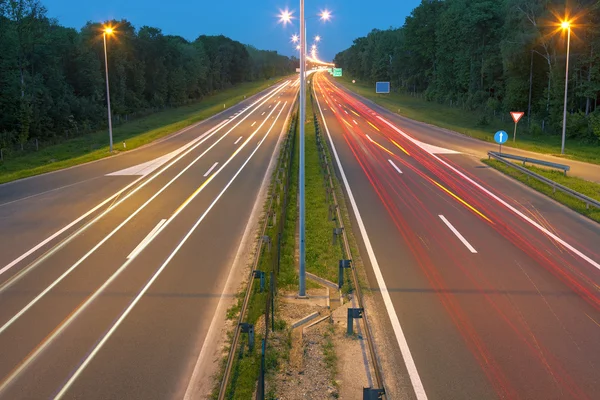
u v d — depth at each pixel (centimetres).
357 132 4453
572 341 937
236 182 2581
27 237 1664
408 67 11362
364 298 1149
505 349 913
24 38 5591
